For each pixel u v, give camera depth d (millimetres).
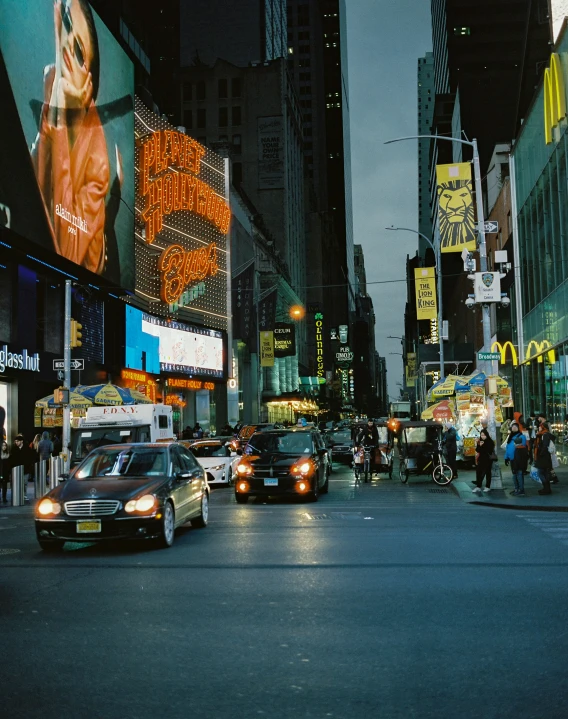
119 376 42750
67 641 6664
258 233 80438
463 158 91625
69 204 33938
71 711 5000
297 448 21766
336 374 158000
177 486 13000
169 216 52531
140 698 5230
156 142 48594
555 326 33750
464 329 82312
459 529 14023
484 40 128125
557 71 31406
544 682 5473
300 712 4945
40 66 31453
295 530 14195
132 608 7902
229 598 8328
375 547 11891
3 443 25156
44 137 31594
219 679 5609
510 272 47031
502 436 39906
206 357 57250
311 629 6969
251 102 99562
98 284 39188
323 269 141000
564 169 31203
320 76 182625
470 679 5551
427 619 7301
